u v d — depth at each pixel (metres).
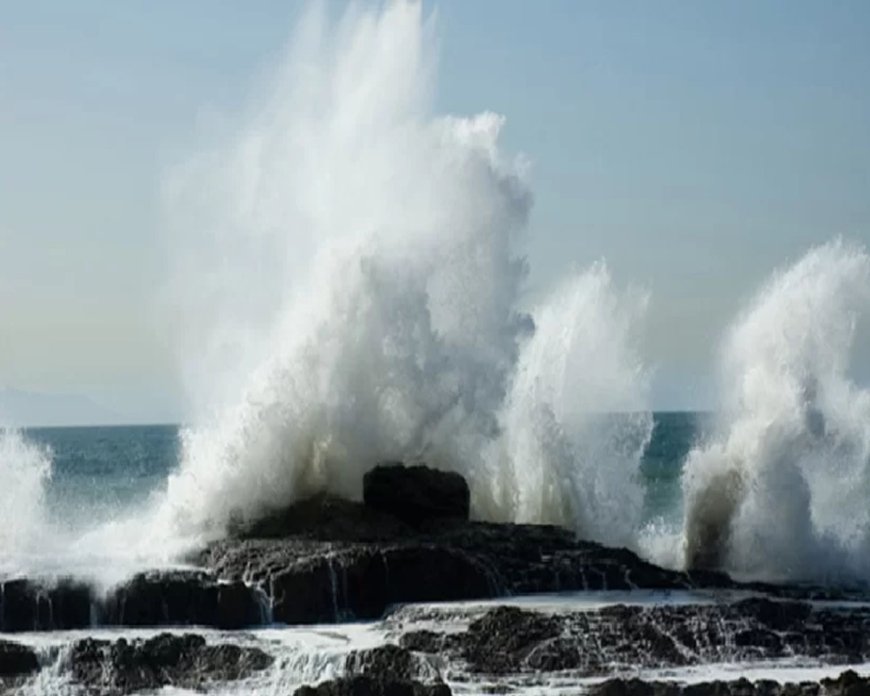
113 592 121.88
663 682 102.38
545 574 129.50
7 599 119.81
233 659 108.81
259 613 122.75
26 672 108.19
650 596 126.00
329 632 116.75
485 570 127.69
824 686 100.06
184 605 122.19
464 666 108.31
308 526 141.75
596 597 125.62
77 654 109.19
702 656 111.88
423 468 145.75
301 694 100.19
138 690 106.75
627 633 112.62
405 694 99.88
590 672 108.31
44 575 121.81
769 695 99.88
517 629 111.62
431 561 127.19
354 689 99.75
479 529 140.00
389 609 123.56
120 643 110.00
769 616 117.38
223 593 122.06
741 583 137.12
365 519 141.50
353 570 125.50
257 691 105.88
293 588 123.44
